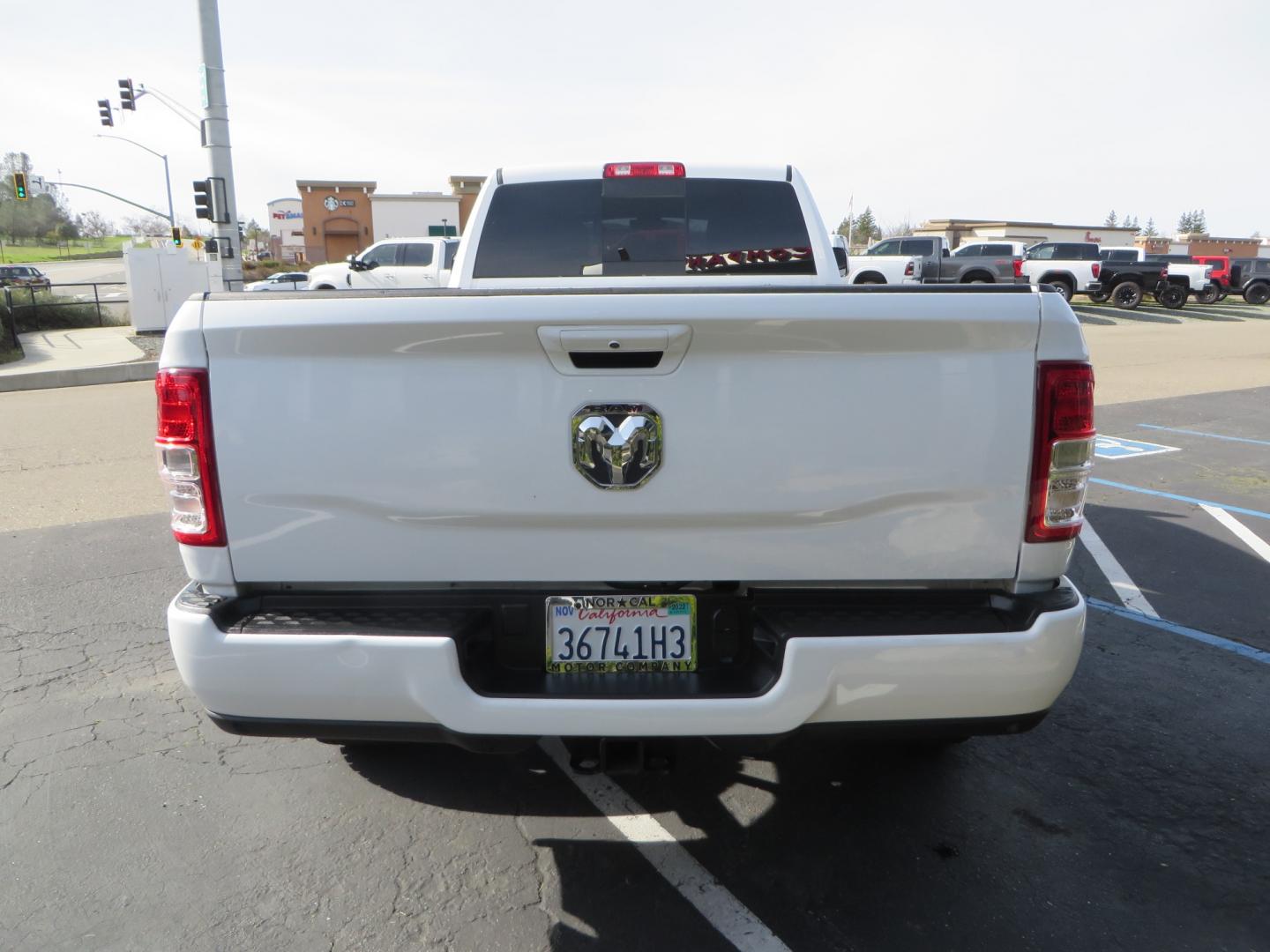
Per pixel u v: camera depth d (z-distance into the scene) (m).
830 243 4.44
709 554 2.31
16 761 3.34
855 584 2.38
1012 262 26.09
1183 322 27.30
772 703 2.24
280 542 2.31
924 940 2.43
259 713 2.31
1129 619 4.70
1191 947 2.41
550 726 2.25
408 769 3.28
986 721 2.32
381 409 2.24
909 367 2.21
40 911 2.55
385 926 2.49
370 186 61.72
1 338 17.59
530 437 2.23
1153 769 3.29
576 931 2.47
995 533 2.30
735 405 2.22
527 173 4.34
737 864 2.74
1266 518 6.60
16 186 32.53
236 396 2.25
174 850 2.82
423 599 2.38
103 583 5.21
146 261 21.23
